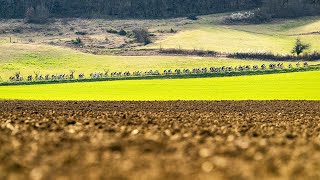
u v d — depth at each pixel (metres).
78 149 28.25
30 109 71.19
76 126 40.50
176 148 28.50
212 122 47.44
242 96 101.75
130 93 112.50
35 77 172.50
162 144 29.94
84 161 24.97
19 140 31.84
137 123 44.00
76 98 102.12
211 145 29.70
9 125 40.56
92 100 94.69
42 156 26.41
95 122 44.16
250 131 39.00
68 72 198.25
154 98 100.06
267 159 25.58
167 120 48.50
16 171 23.02
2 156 26.36
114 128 38.75
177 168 23.25
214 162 24.11
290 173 22.59
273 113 63.56
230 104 82.81
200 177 21.66
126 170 22.84
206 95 105.19
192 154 26.64
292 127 43.47
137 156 26.31
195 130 38.41
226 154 26.86
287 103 84.06
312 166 23.83
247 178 21.61
